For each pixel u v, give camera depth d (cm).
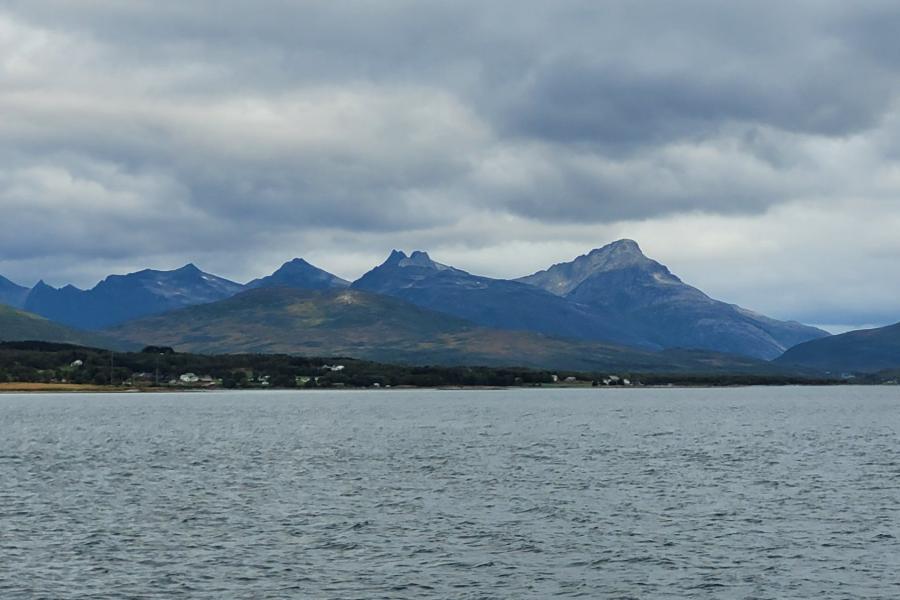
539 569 6725
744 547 7406
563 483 11050
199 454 14825
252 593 6072
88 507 9181
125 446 16388
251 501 9581
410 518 8594
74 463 13362
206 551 7169
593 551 7262
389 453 14962
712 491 10369
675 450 15475
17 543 7419
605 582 6412
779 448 15812
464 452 15138
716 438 18212
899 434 19250
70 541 7500
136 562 6819
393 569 6688
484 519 8562
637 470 12412
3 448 15912
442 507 9219
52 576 6419
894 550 7281
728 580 6462
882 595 6112
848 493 10206
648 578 6512
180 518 8544
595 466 12925
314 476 11731
